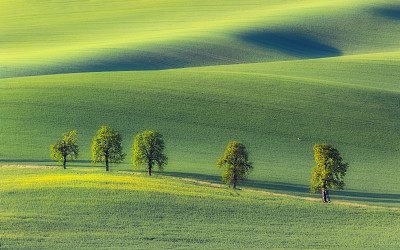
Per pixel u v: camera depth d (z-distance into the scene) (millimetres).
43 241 68375
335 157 105188
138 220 79188
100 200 86625
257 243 71750
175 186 100000
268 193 108125
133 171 127312
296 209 89938
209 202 90312
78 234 71750
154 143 121812
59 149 126375
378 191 118438
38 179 100062
